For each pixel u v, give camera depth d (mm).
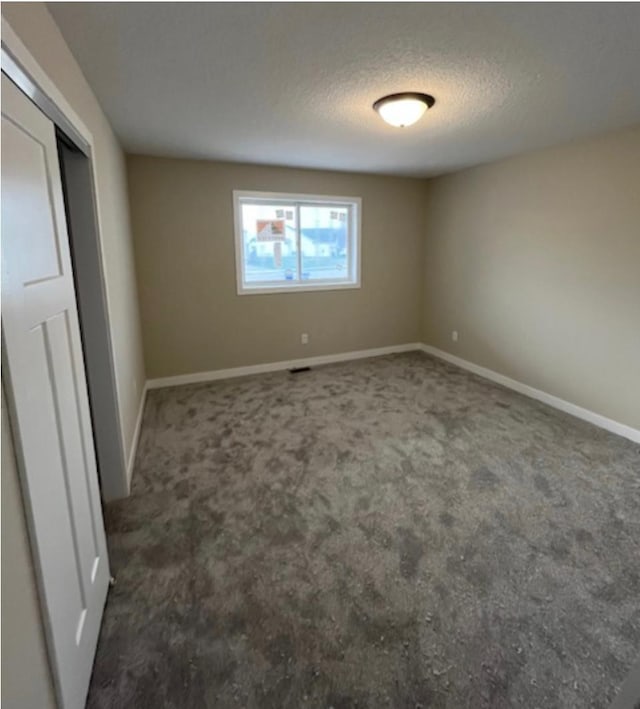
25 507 948
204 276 4266
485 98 2350
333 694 1330
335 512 2229
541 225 3678
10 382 903
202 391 4109
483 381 4367
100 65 1886
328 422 3355
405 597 1692
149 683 1357
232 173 4164
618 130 2975
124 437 2514
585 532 2062
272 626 1562
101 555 1641
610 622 1575
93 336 2193
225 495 2381
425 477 2555
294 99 2363
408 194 5086
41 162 1200
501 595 1698
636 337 3008
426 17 1541
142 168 3826
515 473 2598
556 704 1299
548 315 3695
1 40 953
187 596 1696
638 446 2953
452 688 1348
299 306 4809
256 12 1501
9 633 834
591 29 1620
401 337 5516
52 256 1259
